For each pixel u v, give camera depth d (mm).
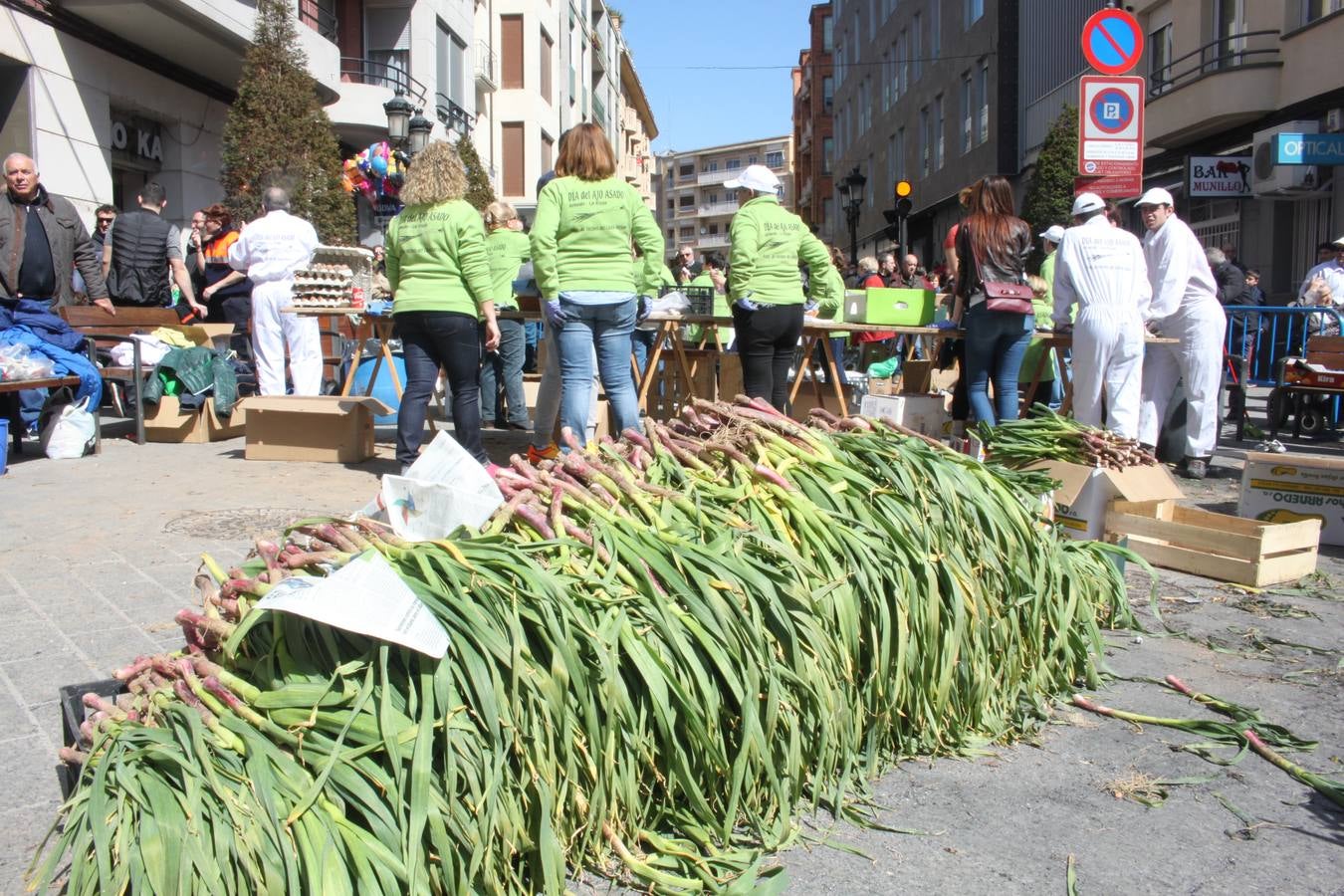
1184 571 4848
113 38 14883
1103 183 8383
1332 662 3713
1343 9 15219
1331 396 10258
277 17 16328
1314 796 2742
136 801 1812
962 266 6805
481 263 6195
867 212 44844
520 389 9188
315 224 15883
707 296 7848
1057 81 23781
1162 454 8031
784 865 2348
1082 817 2611
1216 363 7492
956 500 3115
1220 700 3332
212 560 2467
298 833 1824
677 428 3342
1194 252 7344
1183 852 2455
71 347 7664
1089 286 6832
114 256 9578
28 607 4020
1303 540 4777
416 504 2717
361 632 1986
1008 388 6871
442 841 1904
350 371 7777
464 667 2127
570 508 2697
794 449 3080
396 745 1945
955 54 30219
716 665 2418
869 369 11359
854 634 2686
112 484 6414
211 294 10016
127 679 2232
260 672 2139
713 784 2367
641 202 6020
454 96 28797
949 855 2418
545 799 2074
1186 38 19109
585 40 50156
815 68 70812
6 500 5891
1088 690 3418
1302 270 17516
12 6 12797
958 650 2918
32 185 7789
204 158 17969
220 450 7914
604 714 2244
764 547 2689
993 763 2906
